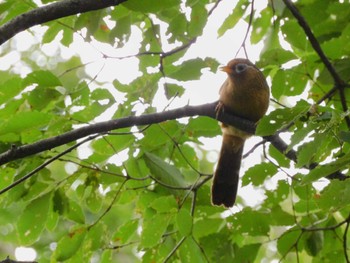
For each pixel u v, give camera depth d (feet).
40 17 26.89
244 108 34.40
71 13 27.17
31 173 28.76
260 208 33.42
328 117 23.84
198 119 33.32
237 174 34.68
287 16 36.47
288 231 32.89
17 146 29.71
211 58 31.55
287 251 33.78
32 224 31.45
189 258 31.71
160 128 32.78
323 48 36.04
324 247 34.58
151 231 31.86
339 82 34.71
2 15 31.86
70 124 30.53
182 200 33.71
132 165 33.68
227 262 33.04
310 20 36.14
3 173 31.40
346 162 22.67
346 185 24.21
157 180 32.73
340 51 35.99
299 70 35.40
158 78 31.60
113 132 31.68
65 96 30.50
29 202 31.68
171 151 35.14
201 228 33.96
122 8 31.22
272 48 36.70
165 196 32.24
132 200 34.58
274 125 25.21
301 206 33.71
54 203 31.91
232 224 33.06
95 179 32.30
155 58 33.96
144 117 29.04
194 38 32.12
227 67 34.83
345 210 34.63
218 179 34.68
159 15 34.37
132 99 31.37
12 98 30.35
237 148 34.53
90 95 30.53
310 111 24.63
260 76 34.96
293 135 23.52
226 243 33.24
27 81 29.91
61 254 32.32
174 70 31.99
